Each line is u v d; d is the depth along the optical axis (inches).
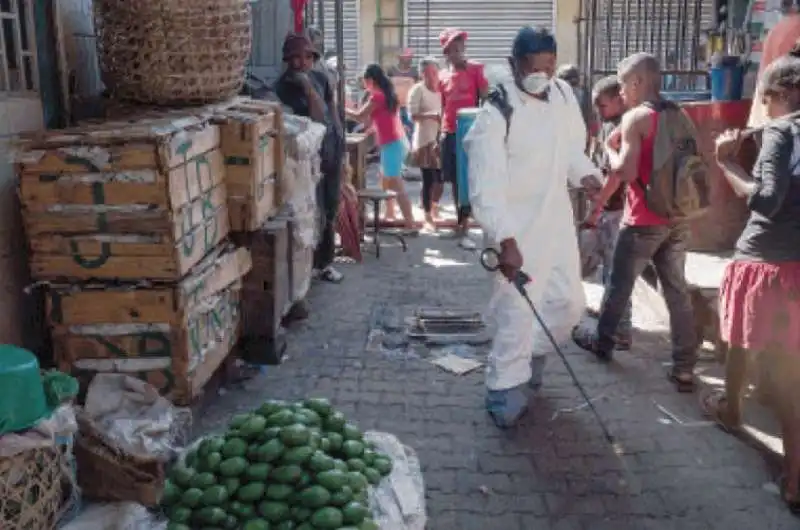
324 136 273.4
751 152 238.4
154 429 137.3
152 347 159.3
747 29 315.0
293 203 226.4
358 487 120.0
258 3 302.5
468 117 306.2
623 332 223.6
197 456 124.1
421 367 214.2
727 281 160.9
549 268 174.6
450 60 345.7
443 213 409.4
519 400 179.3
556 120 170.7
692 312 196.7
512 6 625.0
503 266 164.9
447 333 237.0
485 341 229.8
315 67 285.0
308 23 373.1
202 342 171.0
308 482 117.8
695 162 187.0
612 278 207.3
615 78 231.3
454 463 165.5
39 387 119.3
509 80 171.8
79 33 201.5
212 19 178.1
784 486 150.2
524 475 161.3
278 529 114.4
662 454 168.9
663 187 187.5
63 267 155.8
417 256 328.8
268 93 272.2
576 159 179.6
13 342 159.5
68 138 150.9
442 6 628.4
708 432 177.9
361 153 355.3
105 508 131.1
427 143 368.2
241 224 191.5
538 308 175.6
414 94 367.6
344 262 318.7
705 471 162.1
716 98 260.8
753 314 152.7
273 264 205.5
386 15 629.9
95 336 158.7
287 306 223.6
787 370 148.8
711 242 251.9
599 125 304.0
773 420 181.9
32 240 154.9
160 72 178.7
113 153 150.8
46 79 180.1
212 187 178.1
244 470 118.5
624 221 202.2
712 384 201.3
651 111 187.2
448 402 193.6
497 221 164.6
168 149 151.7
